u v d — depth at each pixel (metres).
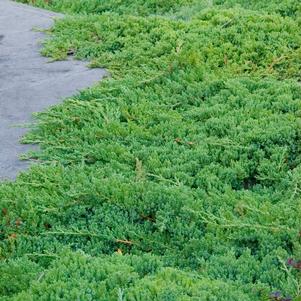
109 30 10.50
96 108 7.97
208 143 7.20
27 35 10.84
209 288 4.86
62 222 6.26
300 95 8.09
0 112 8.41
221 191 6.54
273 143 7.16
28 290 4.98
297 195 6.39
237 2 11.96
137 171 6.67
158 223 5.94
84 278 5.03
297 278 5.14
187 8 12.44
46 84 9.08
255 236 5.72
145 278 4.95
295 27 9.92
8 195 6.56
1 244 6.00
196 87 8.34
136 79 8.69
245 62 9.17
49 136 7.67
